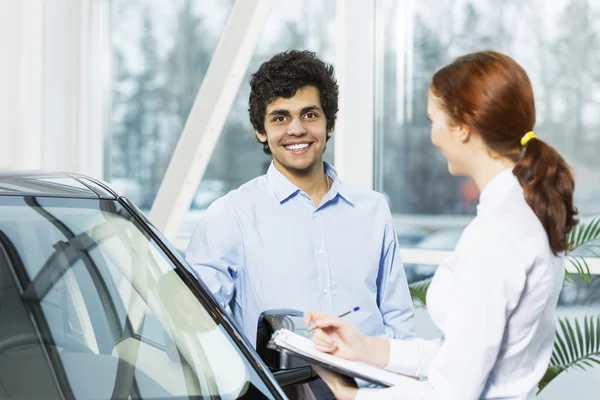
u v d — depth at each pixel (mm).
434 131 1458
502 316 1336
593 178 3254
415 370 1557
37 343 1386
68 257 1491
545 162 1367
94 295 1484
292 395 1741
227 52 3521
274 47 3773
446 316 1401
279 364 1713
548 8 3287
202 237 2006
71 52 4020
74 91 4047
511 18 3354
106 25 4105
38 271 1450
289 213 2018
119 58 4102
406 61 3566
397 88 3590
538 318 1379
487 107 1383
